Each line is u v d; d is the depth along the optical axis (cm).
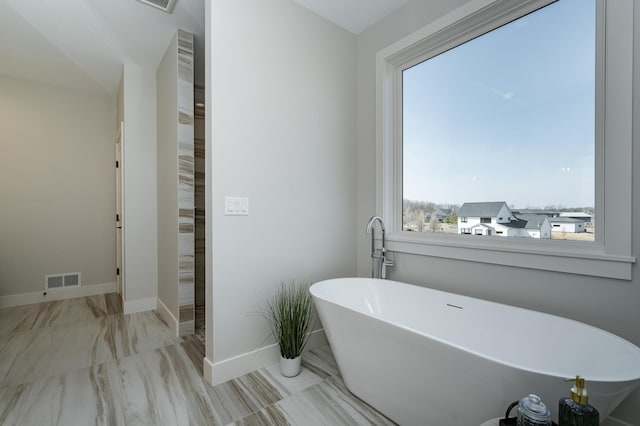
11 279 323
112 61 296
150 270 310
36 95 339
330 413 146
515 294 161
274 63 198
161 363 195
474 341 157
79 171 362
